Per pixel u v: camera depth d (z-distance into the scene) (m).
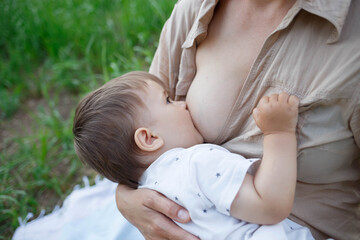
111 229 1.81
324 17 0.90
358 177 1.10
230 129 1.17
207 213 1.08
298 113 1.00
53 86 3.48
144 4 3.58
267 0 1.08
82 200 2.04
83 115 1.31
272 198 0.99
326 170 1.05
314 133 1.00
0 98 3.31
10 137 3.00
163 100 1.28
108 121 1.25
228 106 1.16
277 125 1.00
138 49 3.08
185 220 1.11
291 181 0.99
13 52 3.65
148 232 1.24
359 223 1.20
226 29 1.19
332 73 0.93
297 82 0.98
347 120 0.96
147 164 1.24
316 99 0.95
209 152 1.09
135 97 1.25
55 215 2.04
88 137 1.29
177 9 1.39
